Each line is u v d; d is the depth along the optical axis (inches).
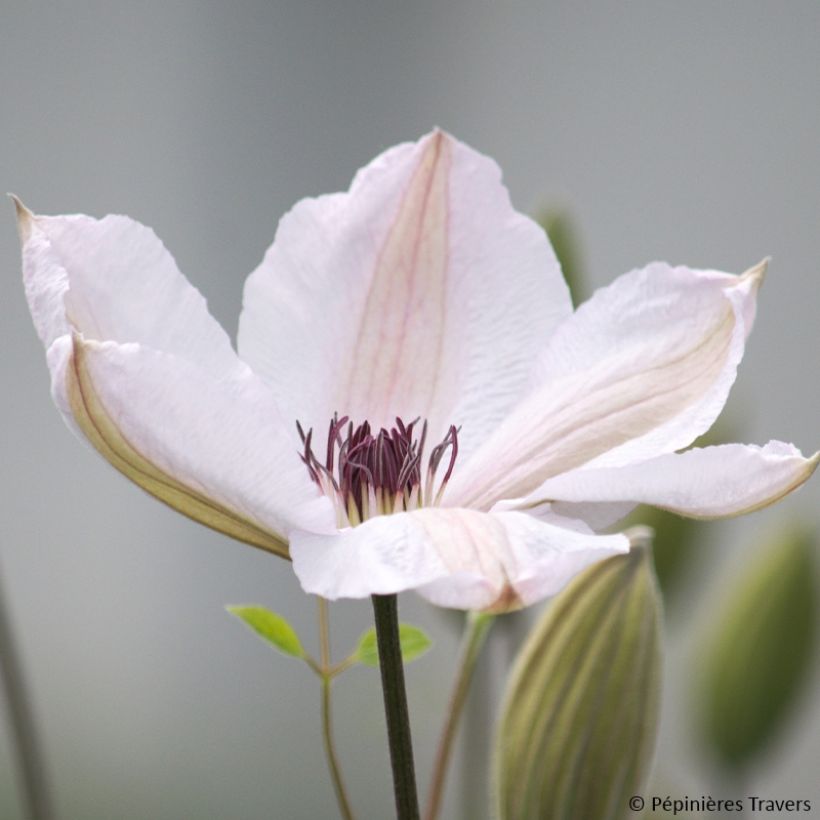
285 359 31.3
